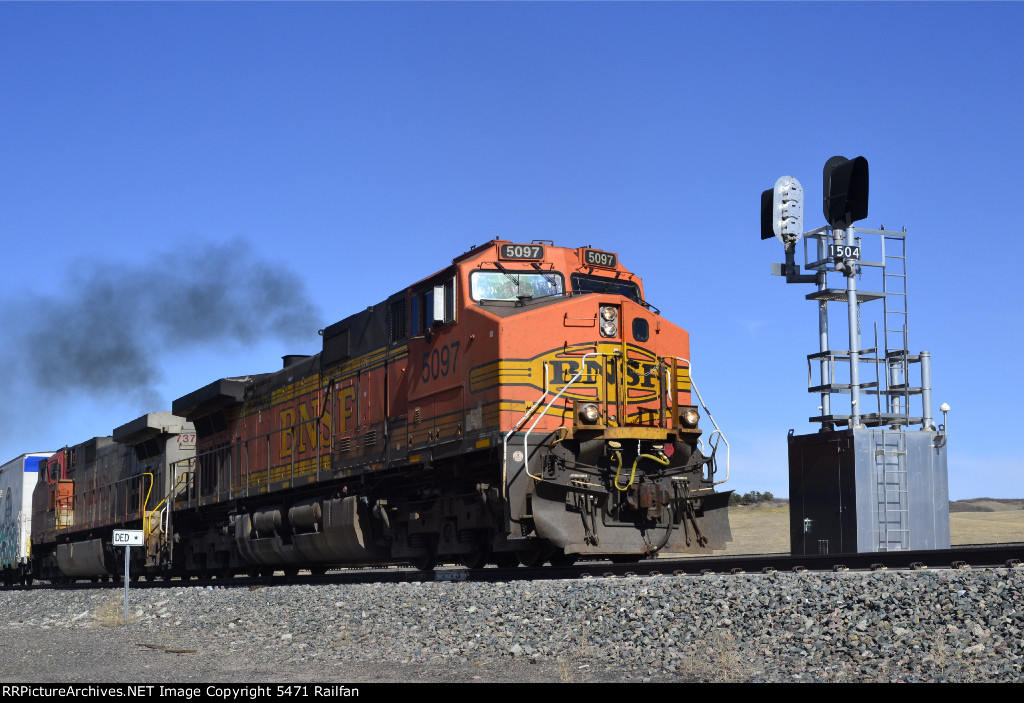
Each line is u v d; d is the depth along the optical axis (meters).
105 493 32.12
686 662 8.45
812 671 7.77
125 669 10.92
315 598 14.91
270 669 10.35
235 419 25.33
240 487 24.16
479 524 15.49
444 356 16.39
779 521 46.16
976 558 11.77
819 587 9.83
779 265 18.50
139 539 17.23
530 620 10.80
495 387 14.90
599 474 14.80
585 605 10.87
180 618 15.74
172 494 27.75
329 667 10.22
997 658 7.38
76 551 32.28
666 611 10.05
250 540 22.77
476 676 8.93
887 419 17.50
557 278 16.19
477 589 12.76
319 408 20.64
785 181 18.55
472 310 15.66
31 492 39.12
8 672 11.05
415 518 17.25
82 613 18.62
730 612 9.67
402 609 12.61
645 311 16.08
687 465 15.39
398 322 17.98
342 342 20.02
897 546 16.75
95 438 34.31
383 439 18.06
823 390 17.62
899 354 17.91
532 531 14.48
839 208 17.83
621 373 15.45
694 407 15.73
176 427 28.36
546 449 14.58
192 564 26.66
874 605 8.91
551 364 15.11
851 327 17.47
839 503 16.97
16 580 41.09
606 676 8.45
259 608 15.10
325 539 19.31
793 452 18.03
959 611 8.39
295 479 21.33
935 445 17.33
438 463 16.53
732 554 28.45
